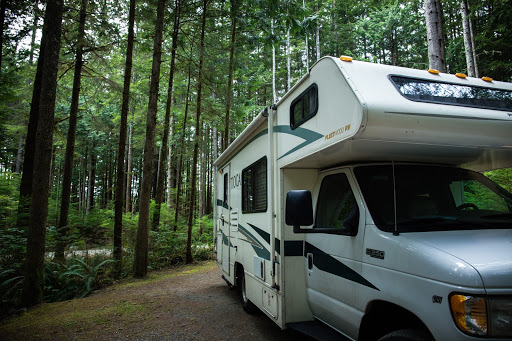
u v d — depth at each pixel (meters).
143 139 16.88
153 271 10.09
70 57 10.21
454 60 18.12
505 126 2.78
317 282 3.58
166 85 16.66
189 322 5.22
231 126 15.14
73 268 7.91
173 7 11.28
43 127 6.46
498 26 13.62
